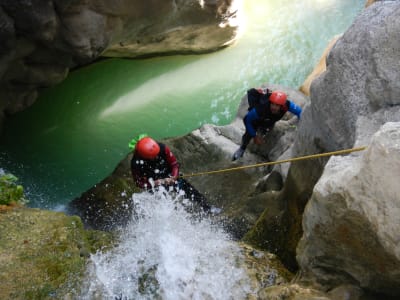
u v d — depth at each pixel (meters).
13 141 8.52
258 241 3.93
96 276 3.17
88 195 6.20
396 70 2.71
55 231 3.55
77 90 9.37
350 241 2.30
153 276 3.18
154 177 4.65
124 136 8.88
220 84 9.82
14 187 4.14
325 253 2.54
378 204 2.01
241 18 9.91
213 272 3.18
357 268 2.41
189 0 8.47
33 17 6.23
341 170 2.28
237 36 10.31
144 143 4.38
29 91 8.13
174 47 9.76
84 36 7.21
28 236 3.48
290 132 6.35
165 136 8.95
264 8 10.94
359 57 2.97
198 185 6.30
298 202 3.91
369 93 2.84
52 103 9.12
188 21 8.95
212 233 4.16
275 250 3.78
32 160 8.33
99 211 5.87
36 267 3.19
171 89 9.73
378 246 2.13
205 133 7.15
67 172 8.22
